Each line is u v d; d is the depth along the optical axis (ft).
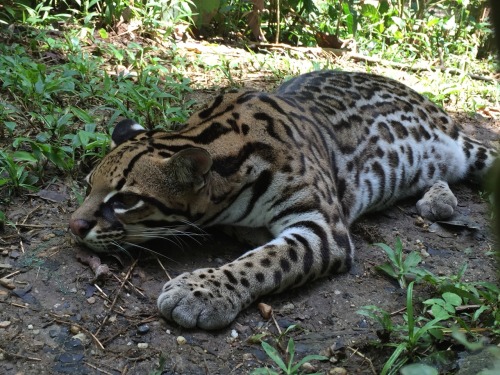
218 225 2.69
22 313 2.09
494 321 2.16
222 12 5.49
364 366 2.02
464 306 2.26
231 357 2.03
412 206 3.22
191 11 5.28
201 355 2.02
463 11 6.53
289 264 2.32
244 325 2.18
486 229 3.04
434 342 2.06
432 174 3.34
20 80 3.39
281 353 2.06
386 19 6.42
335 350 2.07
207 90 4.06
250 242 2.63
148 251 2.48
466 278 2.61
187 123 2.62
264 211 2.53
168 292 2.12
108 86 3.54
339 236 2.50
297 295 2.37
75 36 4.38
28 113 3.17
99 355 1.97
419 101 3.39
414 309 2.34
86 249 2.39
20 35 4.25
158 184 2.33
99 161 2.60
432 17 6.57
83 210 2.32
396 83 3.45
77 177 2.85
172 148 2.41
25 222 2.53
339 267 2.48
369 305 2.33
